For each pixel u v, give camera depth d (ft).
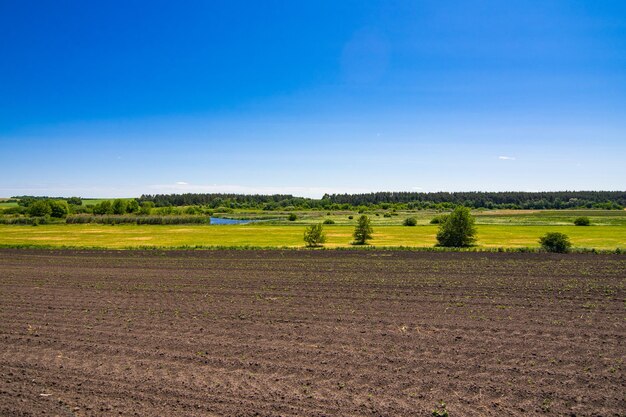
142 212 461.37
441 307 56.75
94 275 88.53
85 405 30.09
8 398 31.32
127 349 41.47
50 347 42.47
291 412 28.94
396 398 30.76
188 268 97.45
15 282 80.74
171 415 28.60
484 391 31.65
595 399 30.25
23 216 392.68
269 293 67.82
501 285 71.26
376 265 97.04
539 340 42.47
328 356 39.04
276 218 460.55
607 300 59.36
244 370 36.09
